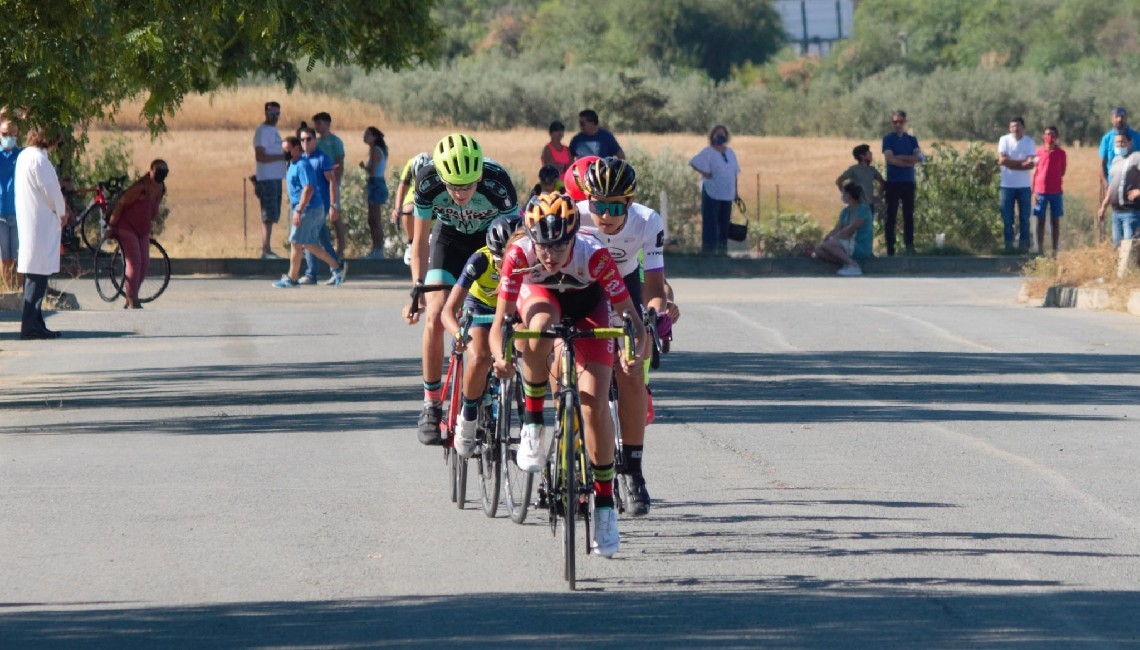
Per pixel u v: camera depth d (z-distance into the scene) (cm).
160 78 4047
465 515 2342
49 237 4638
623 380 2136
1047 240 8262
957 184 8344
